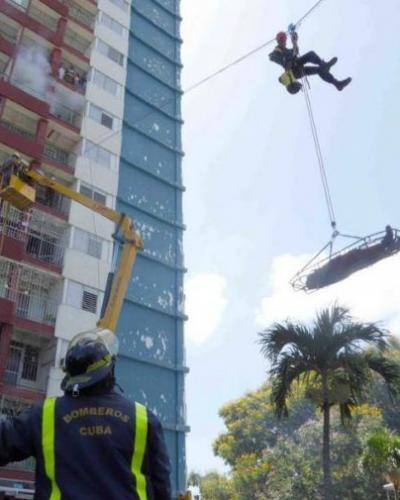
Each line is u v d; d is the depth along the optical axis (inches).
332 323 749.3
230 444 1956.2
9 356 1075.3
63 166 1284.4
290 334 750.5
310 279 462.3
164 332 1341.0
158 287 1375.5
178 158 1585.9
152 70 1656.0
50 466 94.4
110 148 1411.2
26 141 1203.2
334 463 1498.5
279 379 764.0
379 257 432.1
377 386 1667.1
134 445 97.5
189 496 953.5
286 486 1541.6
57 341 1097.4
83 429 97.2
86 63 1456.7
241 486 1686.8
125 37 1608.0
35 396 1017.5
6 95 1207.6
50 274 1147.3
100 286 1211.9
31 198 732.0
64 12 1423.5
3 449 96.4
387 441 975.0
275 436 1899.6
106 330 112.8
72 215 1237.7
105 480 92.8
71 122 1376.7
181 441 1249.4
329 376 754.2
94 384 102.0
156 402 1256.8
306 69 492.7
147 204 1444.4
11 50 1251.8
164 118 1612.9
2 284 1061.8
